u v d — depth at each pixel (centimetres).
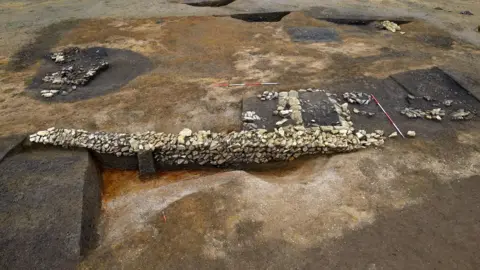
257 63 1016
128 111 793
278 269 479
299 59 1046
